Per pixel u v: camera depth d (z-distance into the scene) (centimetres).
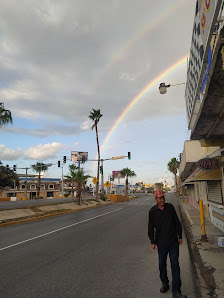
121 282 446
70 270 520
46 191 7456
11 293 402
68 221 1441
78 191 2803
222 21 350
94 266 548
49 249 720
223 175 862
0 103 2219
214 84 438
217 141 862
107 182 3712
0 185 5550
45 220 1524
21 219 1492
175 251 375
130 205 3045
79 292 402
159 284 433
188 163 1786
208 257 564
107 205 3178
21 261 594
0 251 705
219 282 408
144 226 1192
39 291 408
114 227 1168
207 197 1259
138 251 688
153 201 3994
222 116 617
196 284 430
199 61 504
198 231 932
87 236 929
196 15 494
